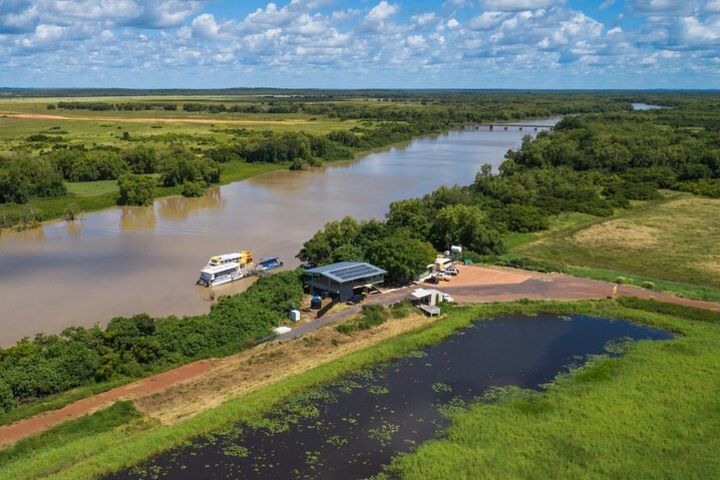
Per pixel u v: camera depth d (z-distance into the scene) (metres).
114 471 44.75
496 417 52.72
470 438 49.41
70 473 43.53
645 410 53.19
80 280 89.00
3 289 84.75
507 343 70.06
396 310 76.81
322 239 94.44
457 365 64.12
